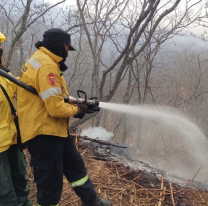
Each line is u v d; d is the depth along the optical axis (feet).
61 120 6.73
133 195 9.66
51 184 6.80
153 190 10.12
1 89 6.74
